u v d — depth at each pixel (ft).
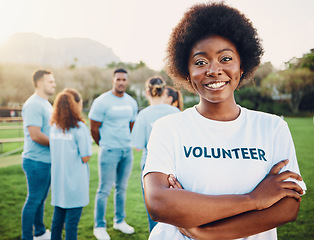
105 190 10.70
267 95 98.99
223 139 3.20
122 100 11.22
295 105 98.22
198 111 3.40
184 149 3.19
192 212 2.68
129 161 11.27
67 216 8.56
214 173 3.04
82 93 132.87
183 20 3.56
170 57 3.96
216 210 2.68
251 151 3.13
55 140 8.51
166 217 2.75
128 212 12.81
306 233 10.07
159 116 9.00
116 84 11.03
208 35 3.20
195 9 3.43
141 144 9.04
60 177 8.45
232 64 3.15
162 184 2.95
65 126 8.41
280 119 3.37
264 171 3.07
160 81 9.27
